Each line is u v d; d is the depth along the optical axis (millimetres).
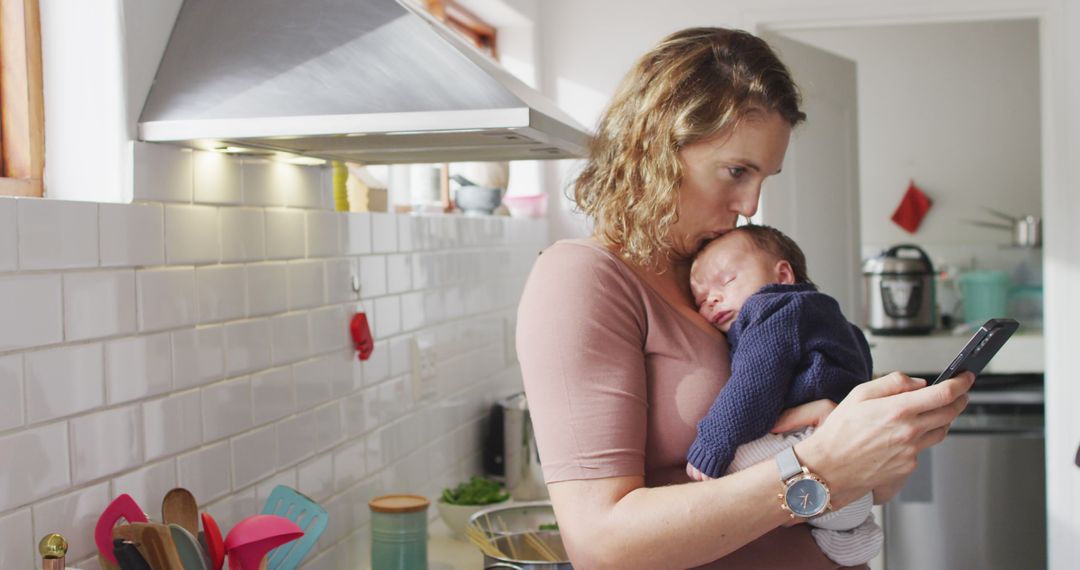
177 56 1450
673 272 1310
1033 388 3832
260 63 1425
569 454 1120
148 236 1410
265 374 1709
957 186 5285
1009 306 4941
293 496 1646
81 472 1280
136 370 1383
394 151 1686
